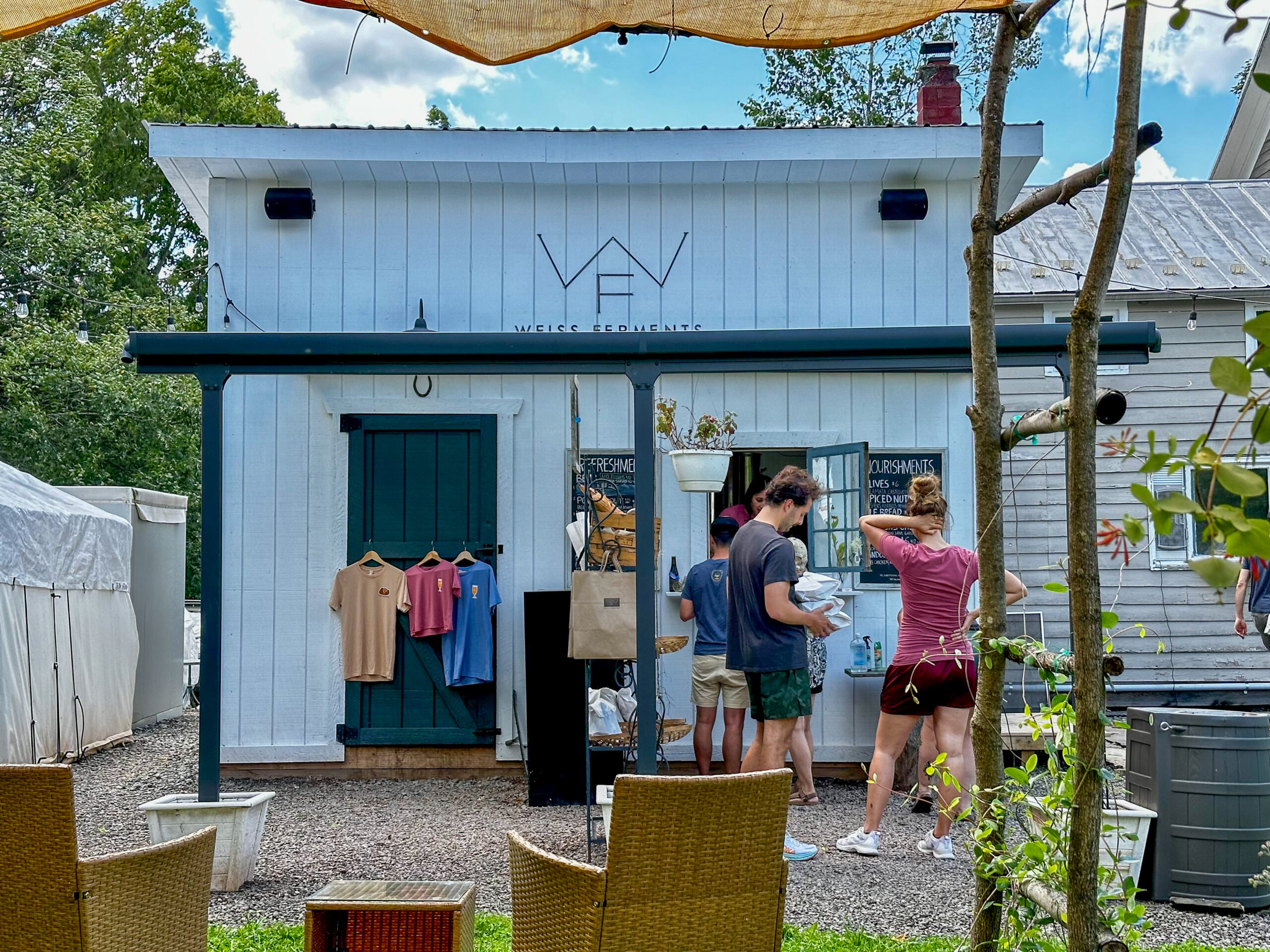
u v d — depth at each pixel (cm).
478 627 819
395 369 571
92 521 1019
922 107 925
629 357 573
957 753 549
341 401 847
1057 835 270
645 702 548
